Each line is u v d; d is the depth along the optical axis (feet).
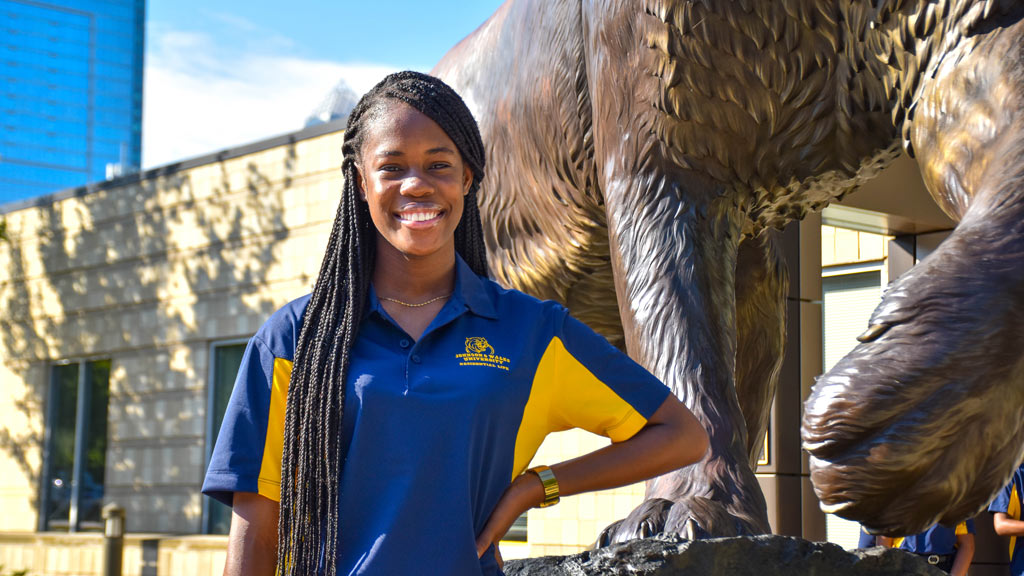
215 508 44.96
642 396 6.61
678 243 10.73
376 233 6.57
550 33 13.09
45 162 488.44
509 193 14.38
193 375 45.57
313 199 41.45
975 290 7.00
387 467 5.96
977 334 6.91
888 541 20.13
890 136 10.38
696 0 10.33
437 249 6.39
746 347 13.29
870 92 10.20
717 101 10.60
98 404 50.26
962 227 7.47
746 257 13.02
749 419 13.37
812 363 19.81
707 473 9.44
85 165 495.41
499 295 6.61
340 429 5.95
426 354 6.23
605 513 30.63
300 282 41.70
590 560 7.86
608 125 11.45
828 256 26.17
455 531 5.93
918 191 20.25
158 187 47.14
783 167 10.85
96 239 49.75
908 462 6.97
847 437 7.11
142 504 46.96
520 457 6.39
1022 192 7.33
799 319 19.69
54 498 51.44
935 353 6.94
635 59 11.01
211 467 6.15
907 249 22.02
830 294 26.12
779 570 7.74
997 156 7.83
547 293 14.78
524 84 13.61
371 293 6.37
